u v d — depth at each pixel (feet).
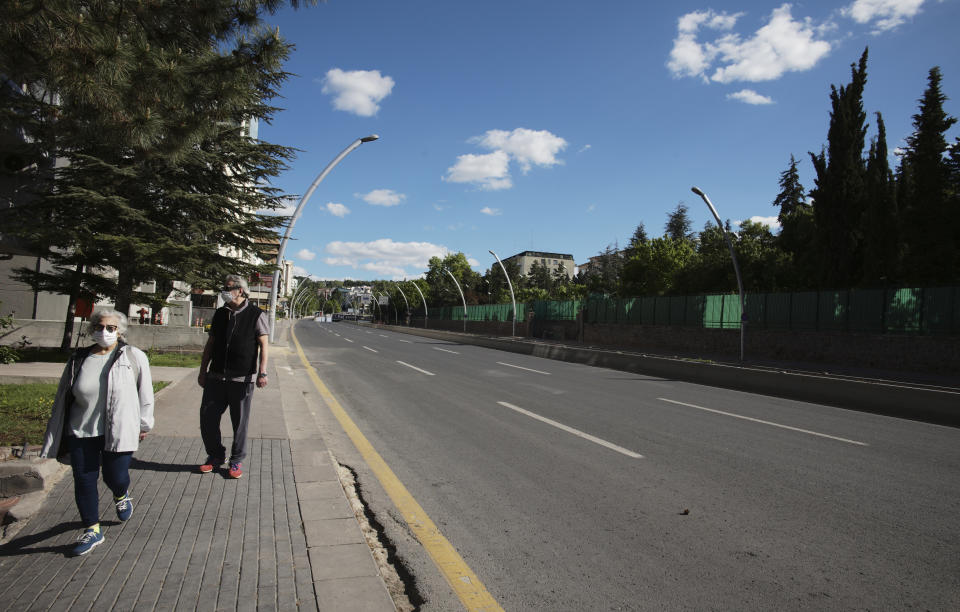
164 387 29.73
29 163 43.42
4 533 11.04
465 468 18.70
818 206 91.09
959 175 72.64
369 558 10.50
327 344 94.43
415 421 27.12
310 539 11.23
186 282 43.55
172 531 11.32
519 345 90.02
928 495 16.71
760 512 14.83
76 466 10.45
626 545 12.46
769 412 33.17
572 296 235.40
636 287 141.69
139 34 17.78
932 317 65.05
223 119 19.80
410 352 77.87
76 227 36.88
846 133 88.17
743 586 10.58
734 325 94.43
